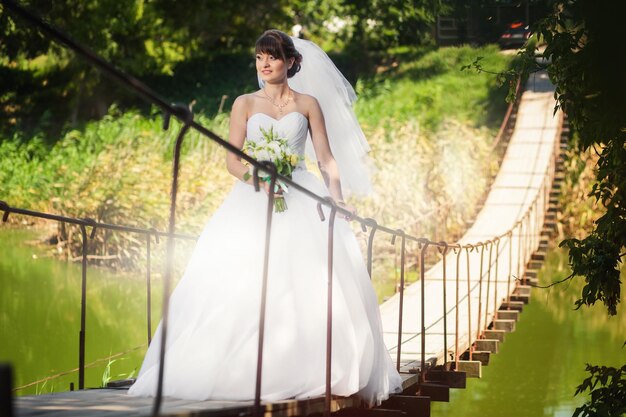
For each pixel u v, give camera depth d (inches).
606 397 323.3
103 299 597.3
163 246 680.4
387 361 236.2
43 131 1118.4
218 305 195.2
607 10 115.8
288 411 178.7
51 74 1284.4
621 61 116.9
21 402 178.5
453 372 331.3
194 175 800.9
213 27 1349.7
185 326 196.9
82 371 254.1
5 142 1023.0
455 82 1213.1
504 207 801.6
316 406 190.5
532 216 773.9
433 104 1136.8
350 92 239.0
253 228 203.0
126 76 123.0
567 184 907.4
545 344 606.5
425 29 1279.5
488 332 430.9
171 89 1317.7
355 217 210.4
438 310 477.7
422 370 294.7
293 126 206.4
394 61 1392.7
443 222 759.7
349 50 1398.9
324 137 212.2
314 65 234.7
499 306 492.1
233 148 152.9
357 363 201.2
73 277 650.2
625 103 119.6
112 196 712.4
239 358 189.6
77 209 710.5
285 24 1395.2
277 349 192.2
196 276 201.6
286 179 168.9
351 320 203.9
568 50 289.3
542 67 305.6
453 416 486.3
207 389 186.7
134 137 946.7
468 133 955.3
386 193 766.5
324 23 1392.7
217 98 1280.8
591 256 321.1
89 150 978.1
